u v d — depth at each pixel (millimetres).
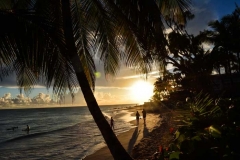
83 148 16875
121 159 3973
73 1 5836
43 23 3771
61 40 3955
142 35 4602
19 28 3537
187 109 7621
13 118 75812
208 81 18016
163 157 4746
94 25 5961
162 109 51406
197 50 21359
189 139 4605
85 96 4094
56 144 20281
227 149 4234
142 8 4156
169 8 4953
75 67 4102
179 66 16625
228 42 26219
